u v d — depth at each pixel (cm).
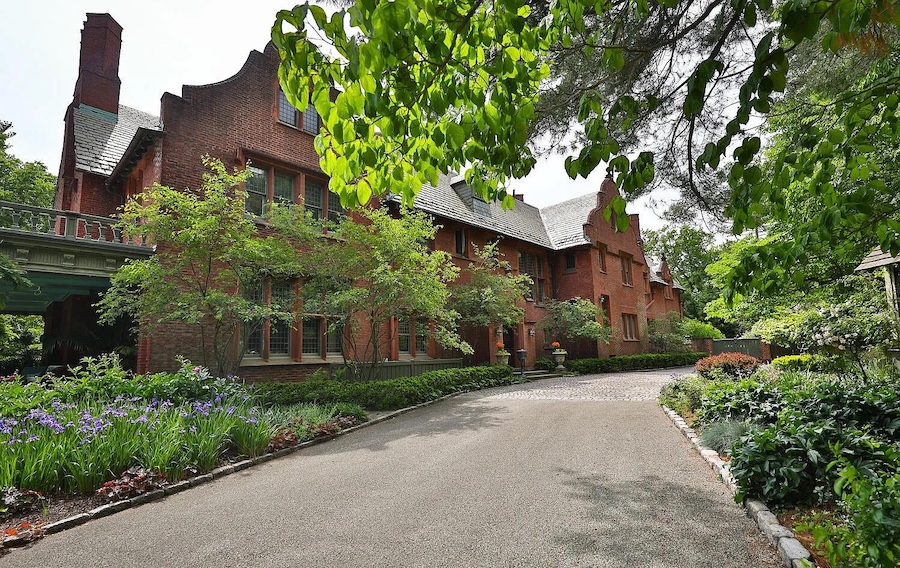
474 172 313
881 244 305
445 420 874
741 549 324
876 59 461
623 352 2405
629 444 646
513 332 1972
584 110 266
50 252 859
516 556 323
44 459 461
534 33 249
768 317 1480
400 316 1163
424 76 221
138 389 722
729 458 530
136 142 1063
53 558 340
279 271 1001
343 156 248
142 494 466
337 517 404
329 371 1209
